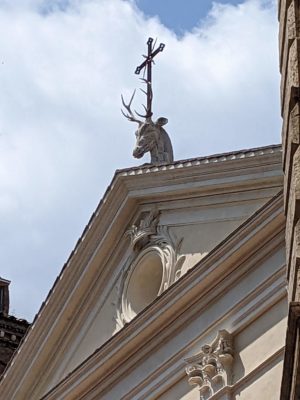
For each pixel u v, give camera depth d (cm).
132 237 2927
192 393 2669
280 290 2522
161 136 2981
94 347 3002
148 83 3069
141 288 2920
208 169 2748
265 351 2517
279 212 2525
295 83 1825
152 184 2877
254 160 2658
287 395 1698
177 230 2831
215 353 2617
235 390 2558
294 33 1858
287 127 1848
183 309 2739
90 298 3044
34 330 3144
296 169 1786
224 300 2655
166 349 2775
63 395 3023
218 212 2753
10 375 3198
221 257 2644
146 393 2791
